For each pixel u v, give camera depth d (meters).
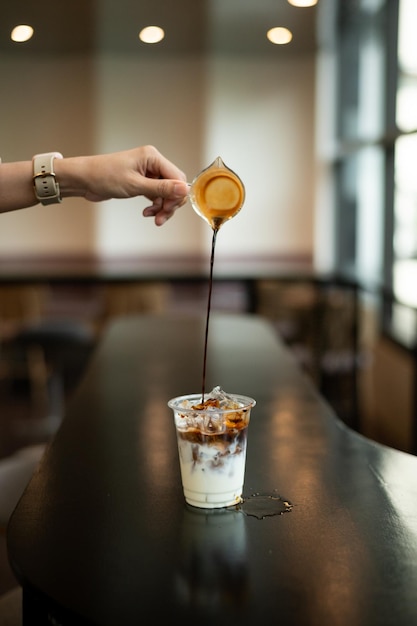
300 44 6.43
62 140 7.96
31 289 5.66
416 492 1.43
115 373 2.58
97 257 8.12
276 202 8.09
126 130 8.01
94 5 4.16
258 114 7.98
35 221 8.09
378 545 1.20
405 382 4.71
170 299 6.98
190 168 8.06
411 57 4.91
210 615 0.99
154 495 1.42
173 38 5.77
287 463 1.59
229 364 2.72
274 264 8.12
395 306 5.39
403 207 5.23
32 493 1.44
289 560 1.15
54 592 1.05
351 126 7.14
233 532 1.25
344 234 7.67
